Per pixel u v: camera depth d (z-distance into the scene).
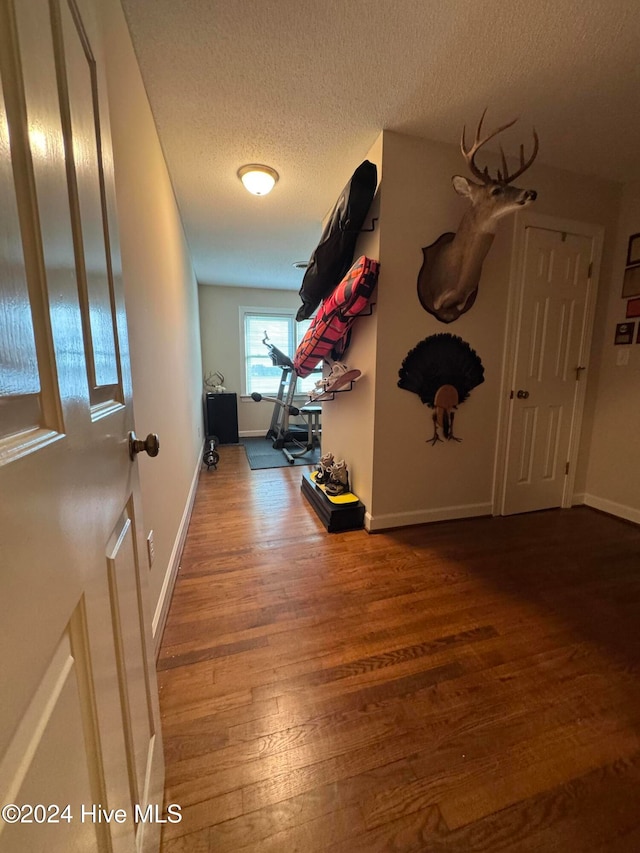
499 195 1.69
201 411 4.66
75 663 0.45
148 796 0.74
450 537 2.25
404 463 2.32
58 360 0.44
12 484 0.32
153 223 1.75
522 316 2.39
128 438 0.79
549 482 2.69
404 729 1.05
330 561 1.97
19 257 0.37
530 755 0.98
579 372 2.61
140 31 1.35
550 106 1.77
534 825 0.83
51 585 0.39
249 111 1.78
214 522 2.49
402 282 2.10
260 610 1.56
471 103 1.75
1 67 0.35
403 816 0.84
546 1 1.25
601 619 1.52
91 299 0.60
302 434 5.12
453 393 2.32
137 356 1.35
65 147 0.51
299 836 0.81
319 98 1.71
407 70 1.55
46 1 0.46
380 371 2.16
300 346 3.06
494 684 1.20
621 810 0.86
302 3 1.26
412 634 1.42
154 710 0.87
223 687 1.18
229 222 3.12
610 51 1.46
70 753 0.41
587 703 1.14
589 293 2.53
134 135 1.41
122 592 0.67
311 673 1.24
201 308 5.36
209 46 1.42
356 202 1.92
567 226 2.38
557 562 1.96
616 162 2.24
